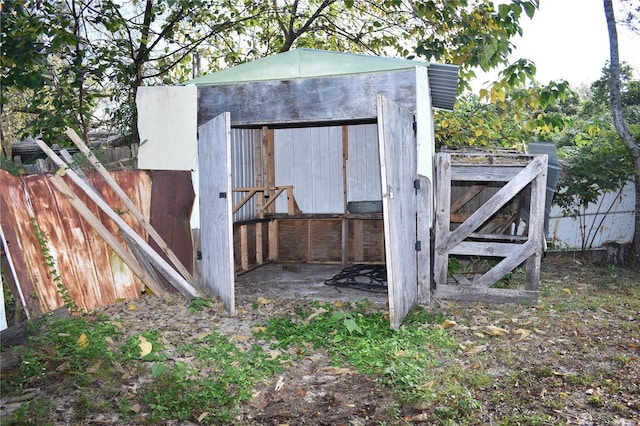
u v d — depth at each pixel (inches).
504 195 237.3
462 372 163.0
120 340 183.3
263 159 347.9
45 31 302.0
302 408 143.9
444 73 248.7
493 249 240.5
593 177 323.0
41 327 179.2
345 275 300.8
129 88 392.8
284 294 260.5
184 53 440.5
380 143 185.9
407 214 218.5
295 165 358.6
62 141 347.6
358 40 448.5
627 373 164.4
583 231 342.0
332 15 454.3
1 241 181.2
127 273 237.5
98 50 361.4
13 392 142.6
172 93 247.9
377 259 343.0
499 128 418.9
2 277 183.8
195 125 247.3
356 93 238.7
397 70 235.0
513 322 212.2
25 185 199.5
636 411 140.6
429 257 237.5
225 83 249.0
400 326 202.8
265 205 335.9
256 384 156.8
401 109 210.8
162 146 249.6
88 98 358.6
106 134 438.6
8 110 439.2
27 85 277.3
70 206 215.6
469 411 140.6
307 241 352.5
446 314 224.7
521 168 238.5
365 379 161.0
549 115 362.0
